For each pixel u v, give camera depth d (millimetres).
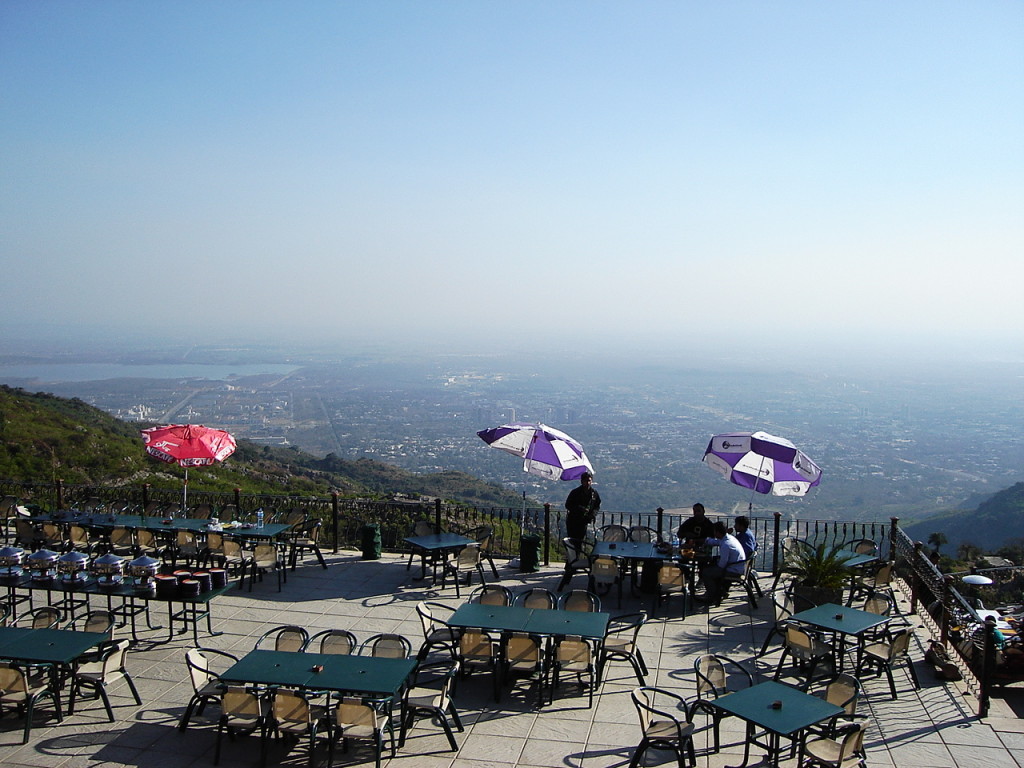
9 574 9422
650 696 8312
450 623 8398
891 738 7465
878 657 8430
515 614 8773
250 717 6828
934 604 10578
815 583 10695
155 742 7238
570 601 9414
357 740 7312
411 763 6934
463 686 8648
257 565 11828
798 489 12617
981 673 8203
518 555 14547
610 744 7324
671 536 12555
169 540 12977
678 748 6484
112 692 8281
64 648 7512
